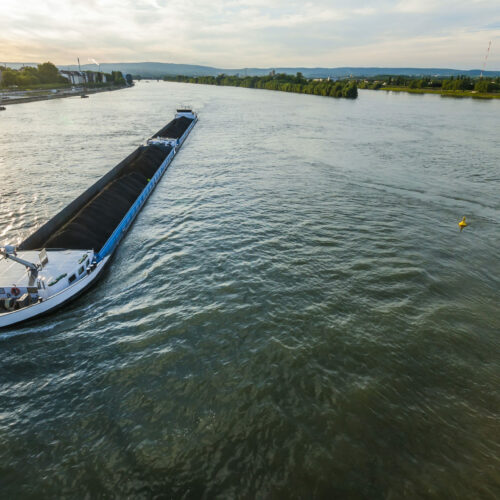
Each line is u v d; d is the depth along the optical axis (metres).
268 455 15.69
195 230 39.62
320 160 73.19
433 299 26.95
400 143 89.69
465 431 16.97
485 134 101.25
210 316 24.84
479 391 19.20
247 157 76.56
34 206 48.16
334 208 46.25
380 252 34.28
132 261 33.41
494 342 22.73
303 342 22.28
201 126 121.81
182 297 27.25
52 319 25.12
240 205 47.28
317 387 19.08
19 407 18.27
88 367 20.77
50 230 35.91
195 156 78.31
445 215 44.38
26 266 27.17
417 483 14.66
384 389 19.06
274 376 19.78
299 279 29.41
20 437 16.66
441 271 31.06
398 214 44.38
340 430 16.80
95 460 15.56
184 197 51.12
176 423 17.17
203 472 15.04
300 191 53.28
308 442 16.22
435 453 15.89
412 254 33.97
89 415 17.73
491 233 39.31
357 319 24.45
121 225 38.31
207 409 17.88
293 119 136.12
